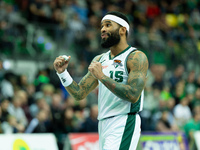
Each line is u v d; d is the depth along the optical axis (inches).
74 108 586.9
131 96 231.6
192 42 1041.5
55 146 425.7
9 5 747.4
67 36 776.9
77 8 902.4
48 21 772.0
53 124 521.0
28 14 760.3
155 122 608.1
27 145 402.3
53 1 833.5
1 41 697.0
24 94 553.0
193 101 751.7
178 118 674.8
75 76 704.4
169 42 958.4
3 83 593.9
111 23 252.2
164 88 786.2
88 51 787.4
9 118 471.5
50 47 755.4
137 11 1054.4
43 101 539.2
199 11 1241.4
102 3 991.6
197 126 610.9
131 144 249.3
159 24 1062.4
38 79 642.8
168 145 500.4
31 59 731.4
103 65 257.8
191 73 879.7
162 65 858.8
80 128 530.3
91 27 842.2
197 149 520.4
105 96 253.3
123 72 247.9
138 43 873.5
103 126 253.8
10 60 705.0
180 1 1210.6
